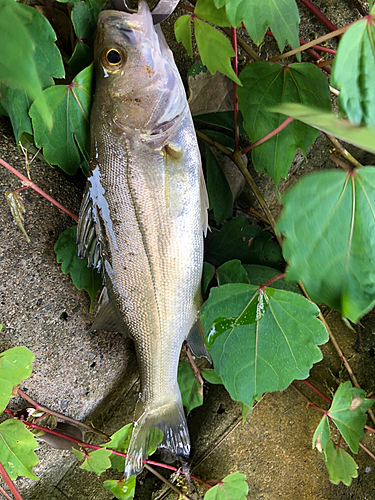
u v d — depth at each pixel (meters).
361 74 0.21
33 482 0.37
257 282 0.34
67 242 0.31
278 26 0.25
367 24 0.20
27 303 0.32
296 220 0.22
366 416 0.34
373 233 0.23
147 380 0.32
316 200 0.22
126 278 0.29
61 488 0.38
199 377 0.36
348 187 0.22
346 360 0.36
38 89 0.15
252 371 0.29
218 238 0.36
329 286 0.23
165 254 0.29
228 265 0.33
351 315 0.24
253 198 0.39
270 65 0.28
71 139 0.27
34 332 0.33
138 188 0.27
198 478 0.37
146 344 0.31
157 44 0.26
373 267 0.23
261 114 0.29
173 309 0.30
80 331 0.35
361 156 0.38
